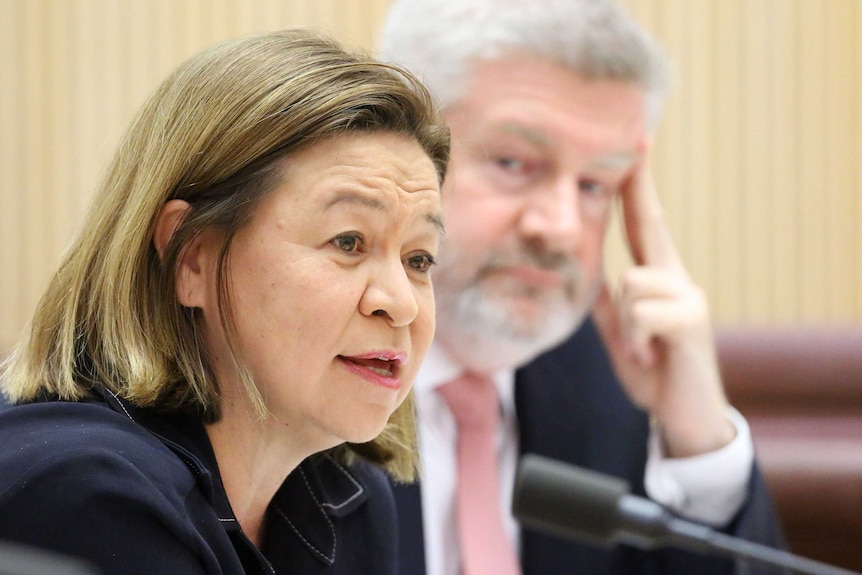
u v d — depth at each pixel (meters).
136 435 3.37
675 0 11.19
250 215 3.45
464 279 6.23
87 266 3.63
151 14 10.84
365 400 3.54
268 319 3.45
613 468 6.81
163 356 3.51
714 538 3.96
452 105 6.18
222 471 3.67
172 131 3.52
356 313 3.47
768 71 11.20
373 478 4.50
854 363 8.54
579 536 4.08
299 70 3.51
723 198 11.20
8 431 3.30
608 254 10.59
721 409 6.73
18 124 10.76
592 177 6.39
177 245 3.49
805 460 7.87
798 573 3.86
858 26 11.17
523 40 6.06
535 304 6.29
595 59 6.13
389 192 3.49
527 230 6.19
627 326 6.82
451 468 6.45
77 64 10.80
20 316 10.73
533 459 4.18
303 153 3.46
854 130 11.18
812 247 11.21
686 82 11.21
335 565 4.20
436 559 6.33
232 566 3.36
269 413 3.57
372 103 3.50
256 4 10.87
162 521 3.12
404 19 6.39
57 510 3.04
